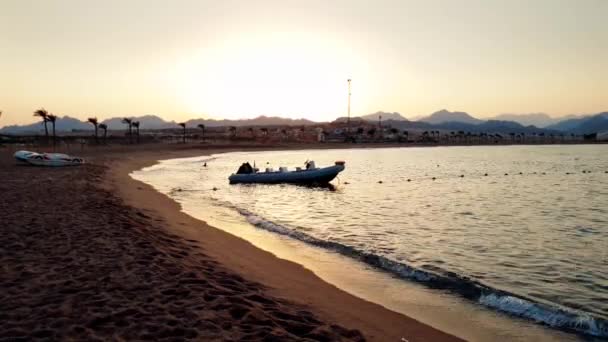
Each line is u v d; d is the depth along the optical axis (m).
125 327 6.69
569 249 15.21
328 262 12.94
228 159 81.69
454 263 13.27
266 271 11.48
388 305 9.47
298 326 7.29
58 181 29.81
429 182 41.56
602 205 26.70
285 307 8.38
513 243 16.06
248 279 10.34
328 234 17.28
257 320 7.27
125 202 21.58
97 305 7.51
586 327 8.45
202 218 20.34
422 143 185.25
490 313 9.15
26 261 10.00
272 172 38.38
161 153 91.75
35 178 31.98
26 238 12.16
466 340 7.79
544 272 12.45
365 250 14.50
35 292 8.06
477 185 38.84
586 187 37.47
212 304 7.84
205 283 9.03
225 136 196.75
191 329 6.69
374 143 174.88
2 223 14.16
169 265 10.15
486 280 11.64
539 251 14.90
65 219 15.12
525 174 50.66
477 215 22.48
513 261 13.59
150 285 8.66
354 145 156.38
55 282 8.63
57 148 86.19
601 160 79.19
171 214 19.86
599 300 10.22
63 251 10.93
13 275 8.98
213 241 14.65
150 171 51.78
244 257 12.83
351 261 13.09
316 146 145.75
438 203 27.09
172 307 7.58
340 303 9.35
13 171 39.25
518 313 9.15
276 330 6.90
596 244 16.00
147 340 6.29
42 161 44.97
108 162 57.84
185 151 102.75
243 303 8.08
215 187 35.72
